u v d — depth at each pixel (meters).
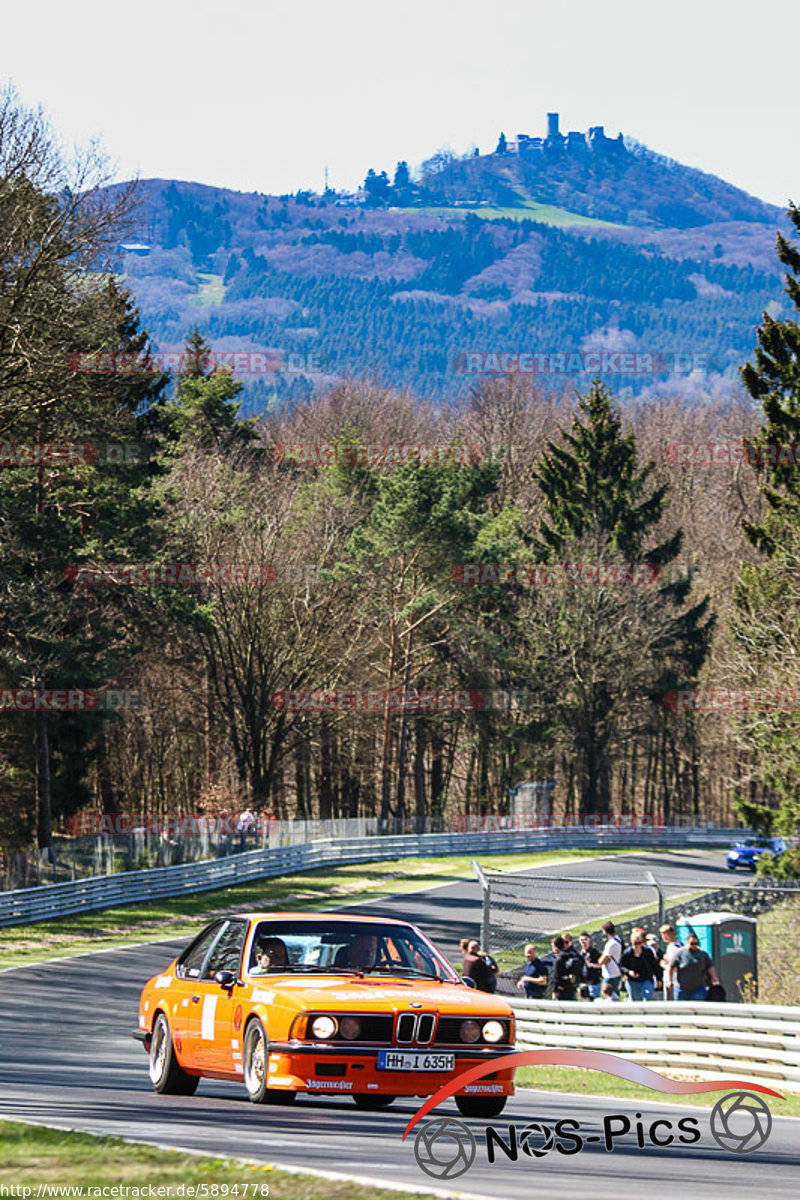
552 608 195.62
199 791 192.12
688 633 199.00
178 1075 32.12
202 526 159.38
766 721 102.81
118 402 104.12
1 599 110.31
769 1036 41.78
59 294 86.88
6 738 129.00
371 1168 20.94
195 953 33.12
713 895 98.94
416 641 184.25
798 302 120.12
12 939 92.56
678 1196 19.36
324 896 123.19
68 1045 52.00
